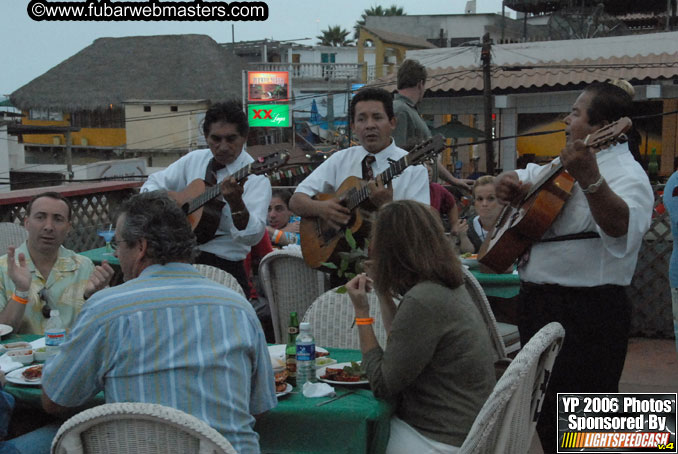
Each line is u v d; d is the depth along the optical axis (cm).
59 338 301
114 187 877
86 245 841
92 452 196
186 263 227
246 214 422
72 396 217
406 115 548
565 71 1562
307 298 462
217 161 456
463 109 1673
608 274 299
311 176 431
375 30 3694
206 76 4519
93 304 216
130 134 4419
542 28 3694
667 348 594
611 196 272
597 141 268
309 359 266
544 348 228
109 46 4816
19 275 349
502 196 332
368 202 398
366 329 263
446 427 246
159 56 4691
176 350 211
